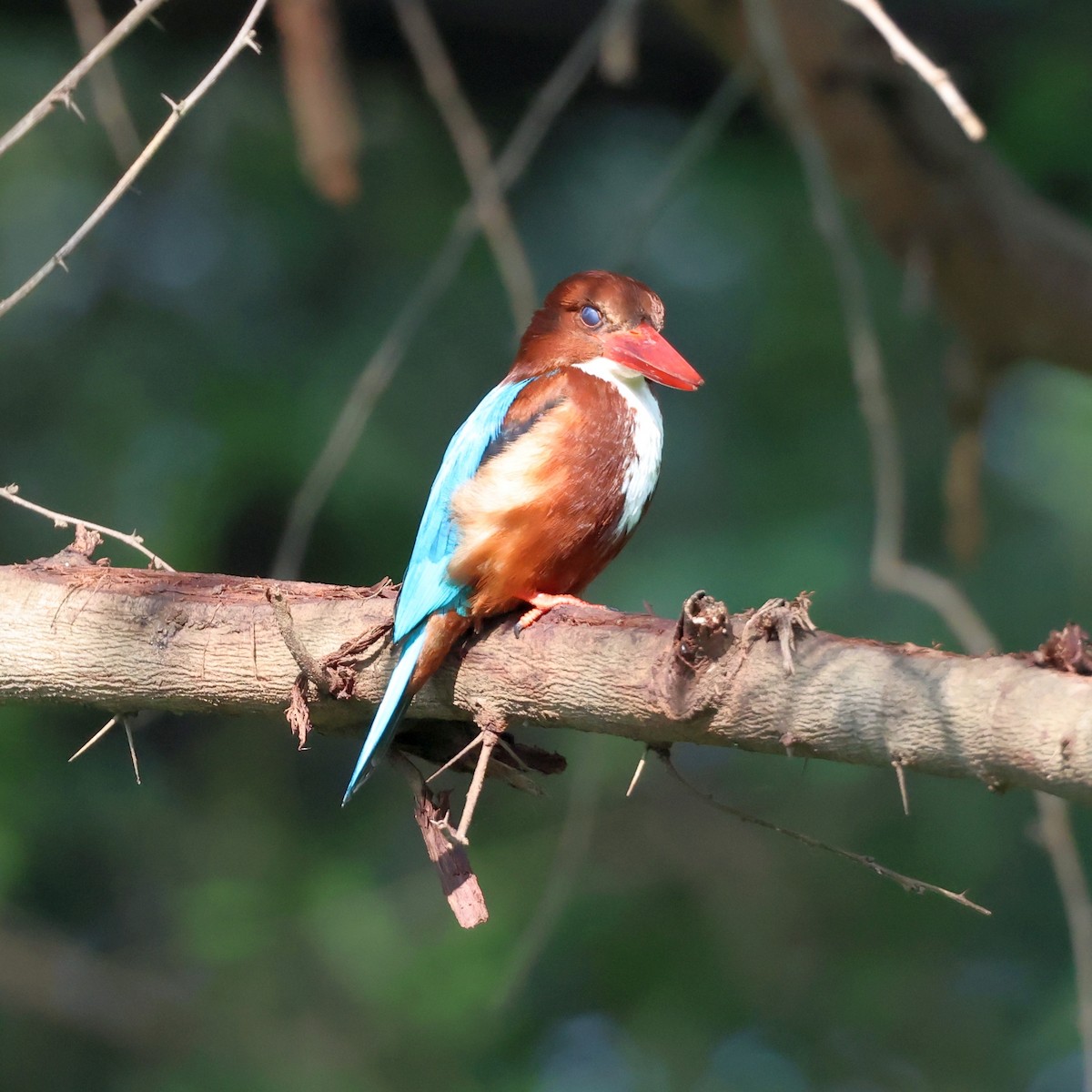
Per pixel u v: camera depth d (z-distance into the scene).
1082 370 9.32
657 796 12.33
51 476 12.61
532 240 13.80
